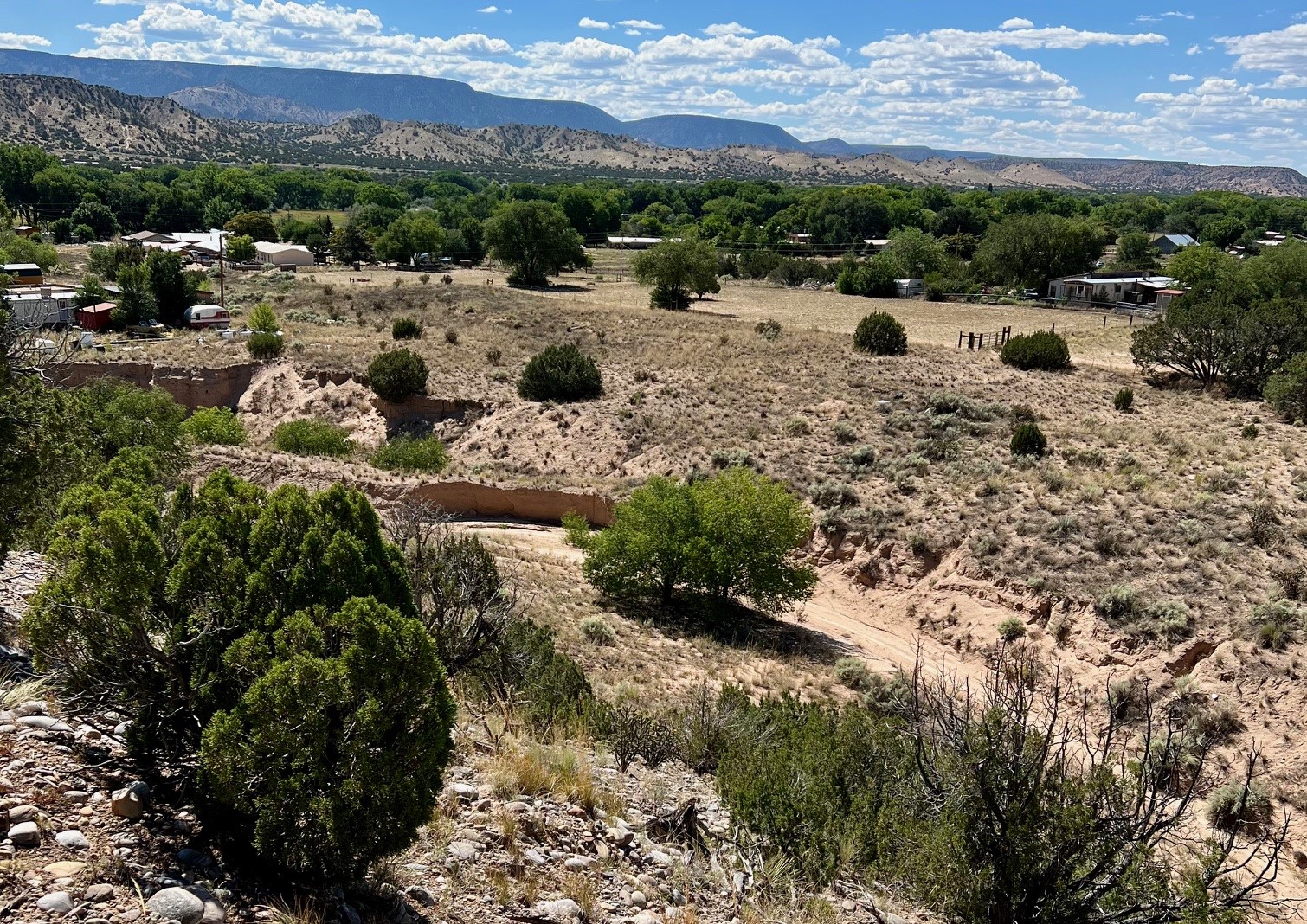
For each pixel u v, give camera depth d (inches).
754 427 1530.5
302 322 2787.9
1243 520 1034.7
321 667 213.0
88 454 445.4
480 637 494.9
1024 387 1721.2
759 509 982.4
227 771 205.0
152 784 230.7
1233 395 1678.2
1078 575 964.0
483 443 1692.9
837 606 1104.2
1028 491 1173.1
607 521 1336.1
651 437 1565.0
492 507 1369.3
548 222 3924.7
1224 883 328.2
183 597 245.3
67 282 3560.5
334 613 226.8
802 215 7554.1
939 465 1310.3
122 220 6486.2
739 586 1001.5
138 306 2701.8
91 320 2642.7
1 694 246.4
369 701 214.1
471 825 269.3
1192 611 866.1
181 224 6565.0
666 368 1982.0
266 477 1331.2
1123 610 897.5
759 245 6038.4
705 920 268.2
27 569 415.8
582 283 4143.7
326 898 210.4
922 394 1653.5
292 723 210.1
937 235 6742.1
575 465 1557.6
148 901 181.2
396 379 1824.6
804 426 1515.7
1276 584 889.5
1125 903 306.3
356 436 1811.0
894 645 987.3
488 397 1846.7
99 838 198.2
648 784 380.8
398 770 218.7
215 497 281.3
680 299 3139.8
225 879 202.5
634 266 3250.5
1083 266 3818.9
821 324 2669.8
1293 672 768.3
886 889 333.7
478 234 5310.0
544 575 1018.7
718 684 728.3
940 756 336.5
